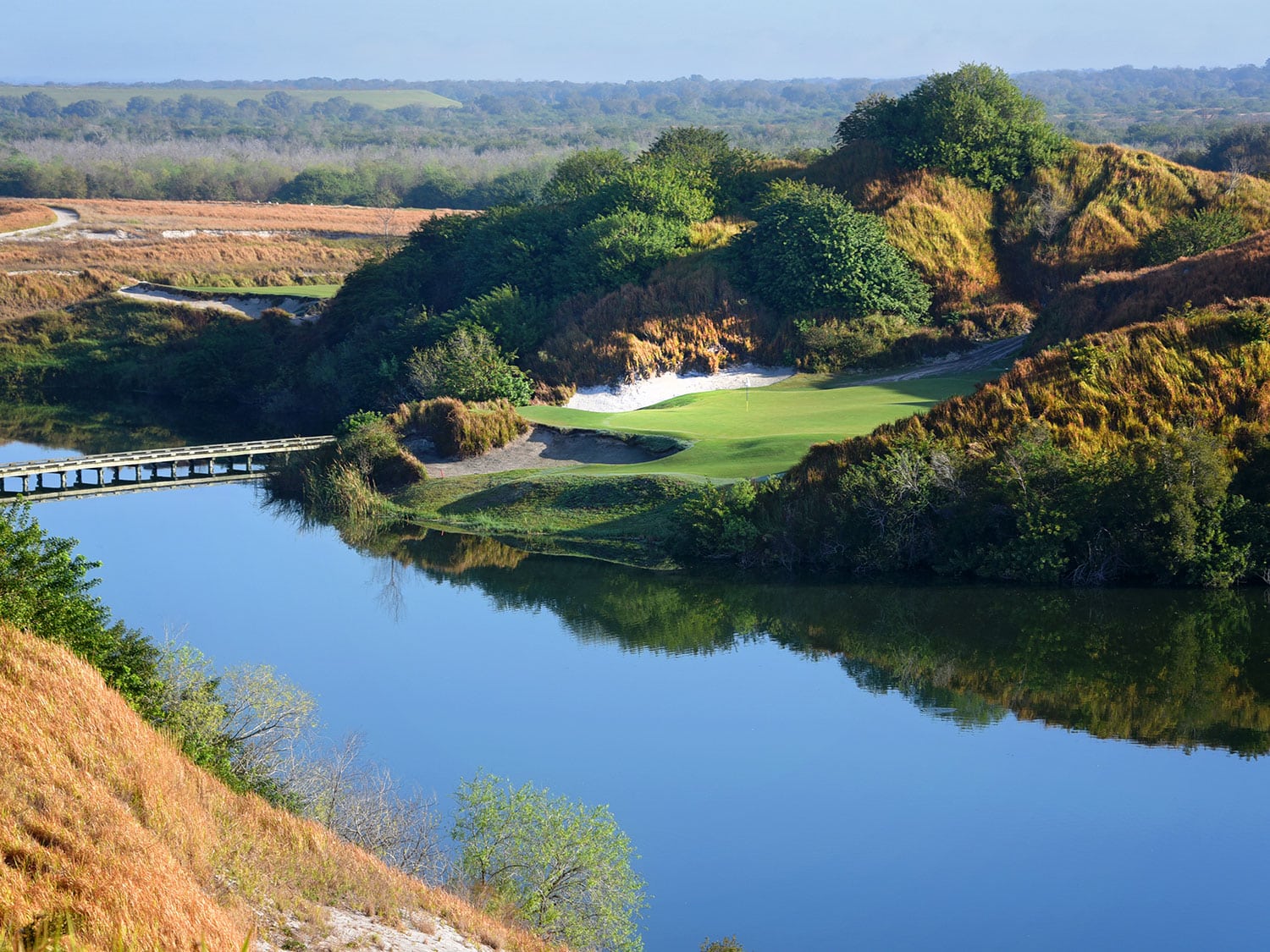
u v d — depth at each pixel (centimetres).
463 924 1995
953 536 4909
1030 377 5544
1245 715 3616
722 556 5188
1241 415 5091
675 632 4347
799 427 6538
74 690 2094
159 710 2433
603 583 4956
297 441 7081
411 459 6544
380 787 2686
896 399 7262
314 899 1870
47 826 1653
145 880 1552
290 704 2853
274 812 2170
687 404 7644
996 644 4216
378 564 5259
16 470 6194
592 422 7056
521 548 5450
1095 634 4288
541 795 2516
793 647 4206
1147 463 4694
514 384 7875
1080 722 3556
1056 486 4838
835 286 8812
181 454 6719
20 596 2386
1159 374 5297
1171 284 7194
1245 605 4522
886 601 4647
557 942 2186
